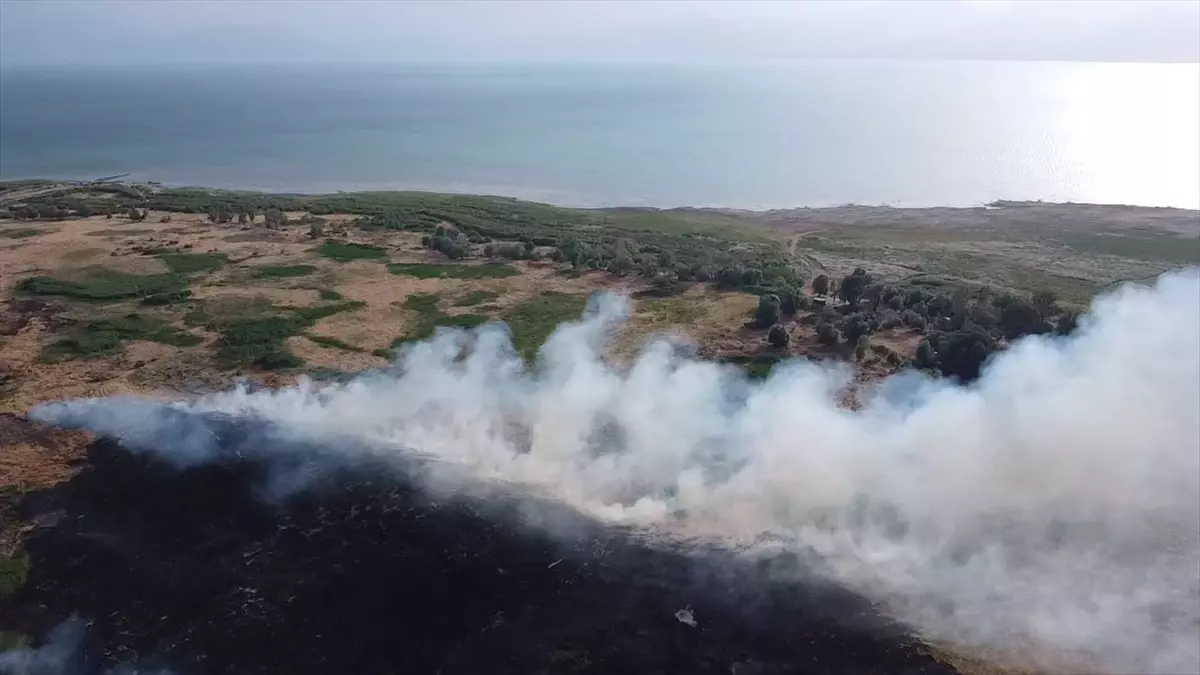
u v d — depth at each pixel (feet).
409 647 79.41
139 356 139.03
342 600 85.05
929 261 246.88
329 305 162.61
